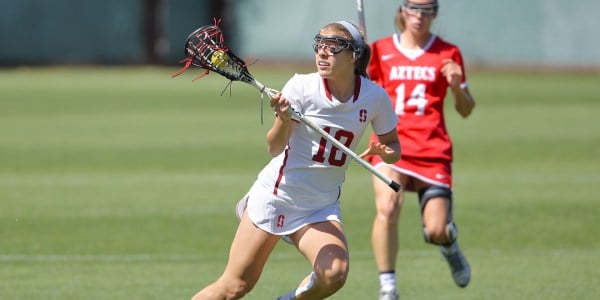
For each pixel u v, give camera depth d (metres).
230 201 43.44
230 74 21.42
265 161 55.00
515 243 35.78
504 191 46.06
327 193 22.59
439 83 30.23
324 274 21.61
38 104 84.81
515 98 89.94
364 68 23.84
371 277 31.08
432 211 29.16
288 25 123.50
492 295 28.72
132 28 126.31
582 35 117.19
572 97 90.62
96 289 29.08
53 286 29.38
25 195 44.62
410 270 32.25
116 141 62.81
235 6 125.38
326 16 121.38
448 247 29.33
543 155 57.34
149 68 125.31
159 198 44.06
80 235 36.62
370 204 43.44
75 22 125.19
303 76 22.58
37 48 124.81
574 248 34.91
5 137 64.38
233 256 22.61
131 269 31.70
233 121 73.88
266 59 124.75
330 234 22.11
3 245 34.91
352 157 21.78
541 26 117.88
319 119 22.33
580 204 42.72
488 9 118.94
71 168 52.41
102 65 126.38
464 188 47.00
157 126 70.62
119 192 45.56
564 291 28.89
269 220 22.39
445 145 29.88
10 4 123.62
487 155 57.56
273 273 31.70
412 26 30.30
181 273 31.23
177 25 127.00
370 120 22.81
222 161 54.97
